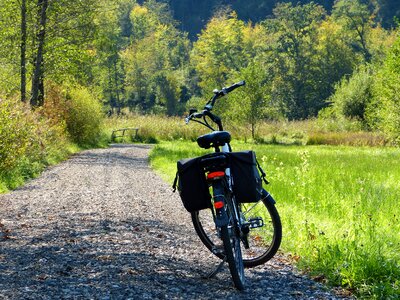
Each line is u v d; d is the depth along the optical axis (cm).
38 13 2966
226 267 655
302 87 10975
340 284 588
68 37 3180
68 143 3114
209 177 553
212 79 12838
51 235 817
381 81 3831
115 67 11762
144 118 5466
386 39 12800
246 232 587
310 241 730
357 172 1767
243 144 4519
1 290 542
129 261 658
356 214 940
